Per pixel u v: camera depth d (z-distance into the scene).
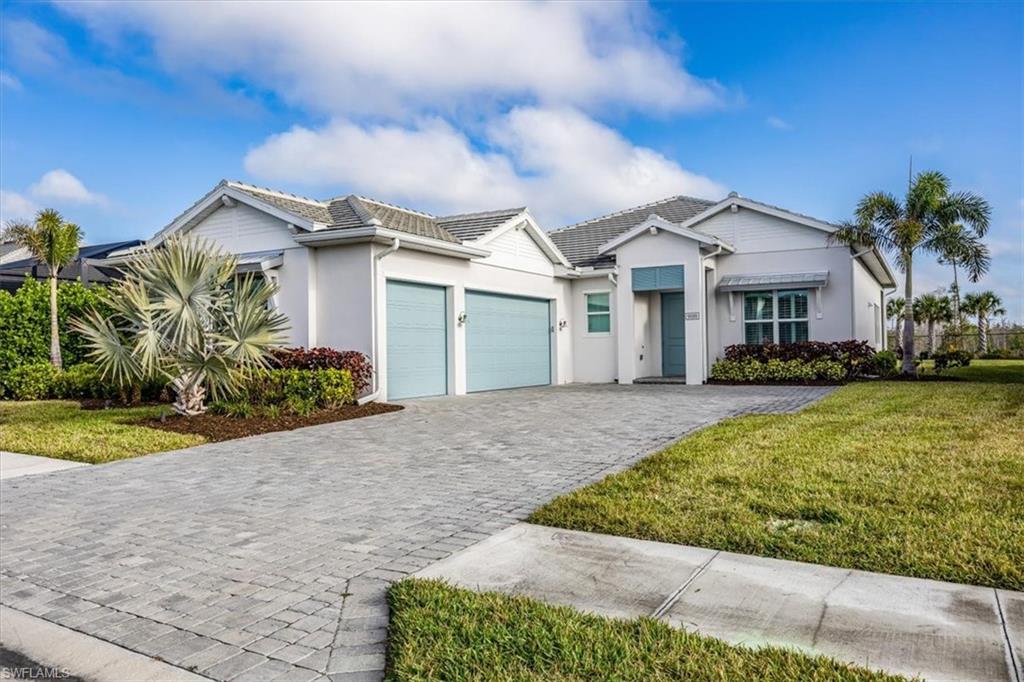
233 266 12.71
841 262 19.31
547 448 9.18
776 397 14.64
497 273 18.64
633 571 4.54
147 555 5.30
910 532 4.97
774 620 3.73
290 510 6.45
